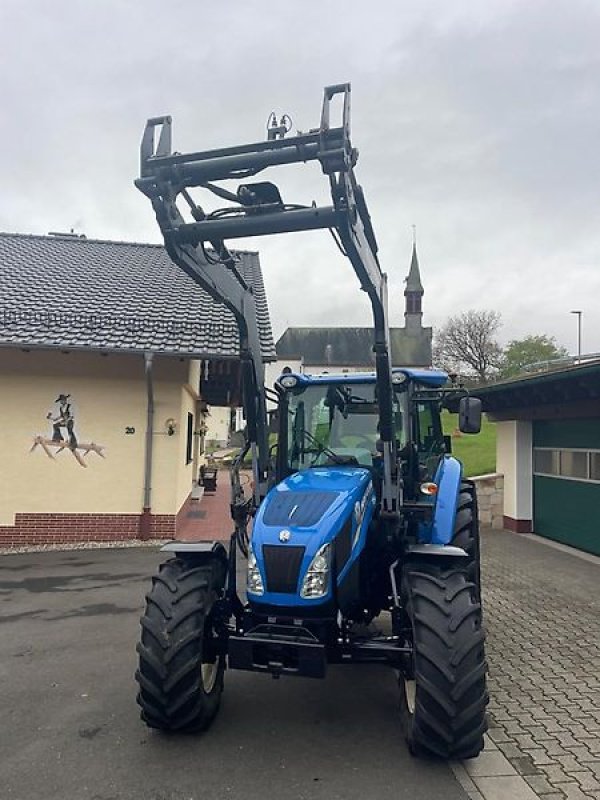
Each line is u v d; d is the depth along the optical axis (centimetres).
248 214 405
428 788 359
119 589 839
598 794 353
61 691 498
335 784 362
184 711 402
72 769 378
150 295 1380
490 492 1377
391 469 452
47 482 1168
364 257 411
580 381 1010
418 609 388
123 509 1180
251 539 436
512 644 617
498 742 413
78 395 1180
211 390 1828
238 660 404
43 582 879
